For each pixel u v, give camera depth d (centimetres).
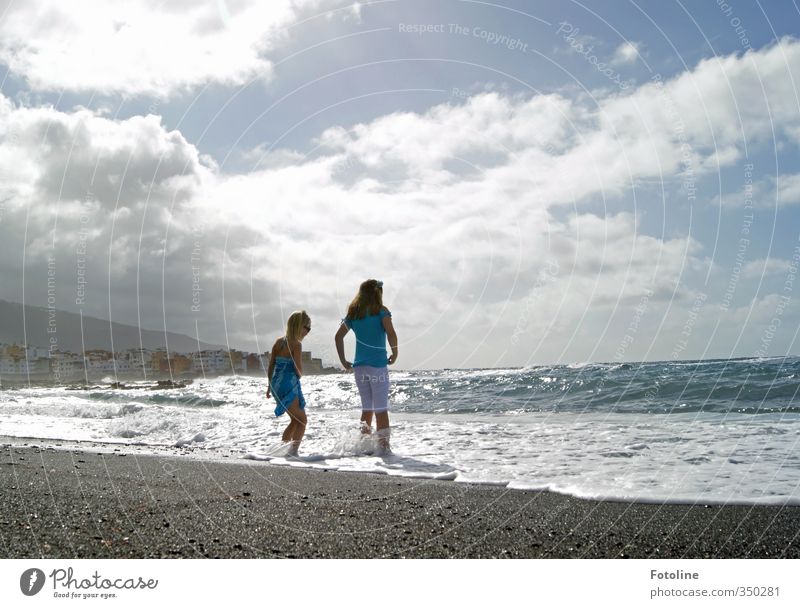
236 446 766
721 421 827
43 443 808
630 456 600
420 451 680
